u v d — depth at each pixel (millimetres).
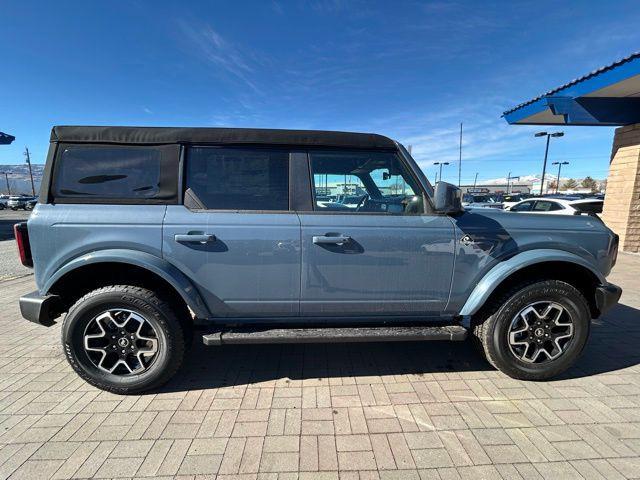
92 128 2787
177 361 2834
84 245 2695
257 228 2781
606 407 2678
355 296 2910
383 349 3643
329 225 2832
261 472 2086
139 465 2133
